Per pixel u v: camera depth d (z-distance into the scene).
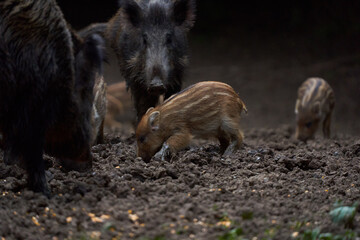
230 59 34.19
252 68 32.34
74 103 7.94
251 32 38.22
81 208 7.43
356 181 9.22
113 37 13.03
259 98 28.02
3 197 7.88
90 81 8.04
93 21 38.22
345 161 10.73
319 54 33.41
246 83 30.16
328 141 15.41
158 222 6.94
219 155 10.90
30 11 7.66
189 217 7.12
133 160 10.45
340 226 7.06
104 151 10.82
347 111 25.70
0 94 7.54
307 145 14.14
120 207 7.43
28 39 7.59
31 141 7.73
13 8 7.55
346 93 27.89
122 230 6.77
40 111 7.69
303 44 35.06
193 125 11.04
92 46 7.84
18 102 7.65
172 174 9.20
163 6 12.10
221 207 7.64
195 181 8.80
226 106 11.20
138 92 12.38
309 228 6.94
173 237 6.52
